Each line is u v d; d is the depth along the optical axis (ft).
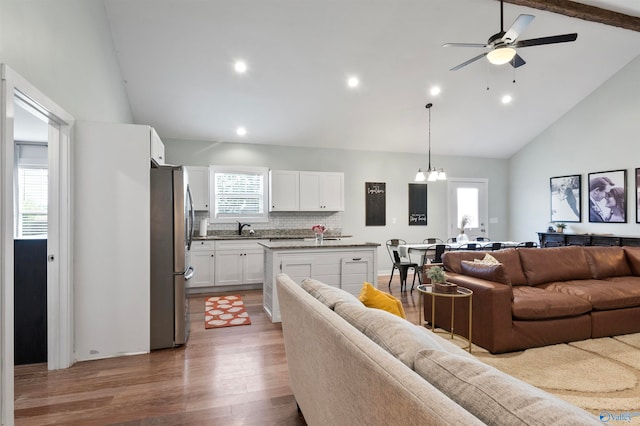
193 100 16.38
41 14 7.36
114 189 9.38
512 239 25.08
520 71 16.71
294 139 20.40
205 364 8.75
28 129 13.66
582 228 20.06
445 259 11.77
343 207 20.53
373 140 21.40
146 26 12.43
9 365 5.77
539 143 22.80
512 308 9.20
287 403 6.91
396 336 3.65
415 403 2.29
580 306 9.73
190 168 18.33
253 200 20.22
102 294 9.25
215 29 12.75
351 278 13.17
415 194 23.48
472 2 12.48
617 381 7.55
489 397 2.43
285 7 12.08
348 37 13.58
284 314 6.28
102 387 7.57
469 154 24.41
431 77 16.35
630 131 17.66
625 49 16.62
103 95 11.64
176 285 9.94
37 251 8.98
